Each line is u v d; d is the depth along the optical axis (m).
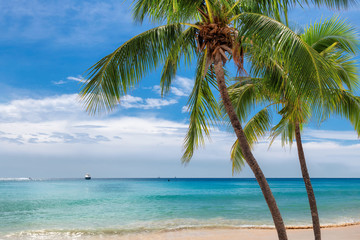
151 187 66.56
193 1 5.20
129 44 5.60
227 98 5.12
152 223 15.81
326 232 12.59
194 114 6.71
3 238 12.16
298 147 7.04
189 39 6.02
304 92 4.40
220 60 5.19
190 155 6.94
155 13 5.88
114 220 17.02
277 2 5.11
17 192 44.25
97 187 64.81
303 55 4.25
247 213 19.62
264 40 4.55
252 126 8.74
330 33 6.92
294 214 18.92
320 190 51.84
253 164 4.92
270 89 6.28
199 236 12.08
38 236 12.55
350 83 7.08
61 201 29.28
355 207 22.64
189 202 27.83
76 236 12.49
